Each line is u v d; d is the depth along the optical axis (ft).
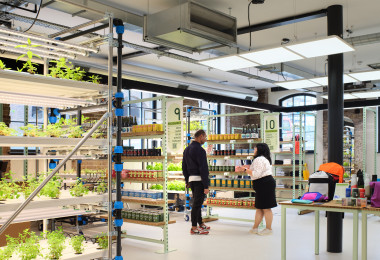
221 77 45.60
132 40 30.04
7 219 11.53
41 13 23.95
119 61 13.65
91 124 18.17
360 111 47.03
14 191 13.33
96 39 13.98
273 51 20.07
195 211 23.93
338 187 17.08
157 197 20.38
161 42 22.49
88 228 24.85
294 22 25.75
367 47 33.22
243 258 18.30
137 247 20.65
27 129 13.98
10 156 12.55
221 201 27.63
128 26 23.49
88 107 15.56
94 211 13.61
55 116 17.28
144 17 22.21
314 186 16.46
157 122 39.29
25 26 26.27
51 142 12.25
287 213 32.63
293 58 21.54
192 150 23.32
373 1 22.86
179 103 21.18
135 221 20.51
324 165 17.38
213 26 21.75
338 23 23.15
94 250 13.35
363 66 40.37
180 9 20.54
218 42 22.53
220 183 27.76
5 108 27.68
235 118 54.70
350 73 26.32
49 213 12.71
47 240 13.85
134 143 40.91
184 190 30.04
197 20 20.86
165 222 19.81
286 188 34.86
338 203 15.49
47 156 13.65
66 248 13.57
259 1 22.29
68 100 13.34
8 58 23.02
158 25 21.56
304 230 25.29
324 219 29.71
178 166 32.35
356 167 46.93
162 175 20.66
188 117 32.55
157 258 18.31
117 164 13.53
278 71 37.01
